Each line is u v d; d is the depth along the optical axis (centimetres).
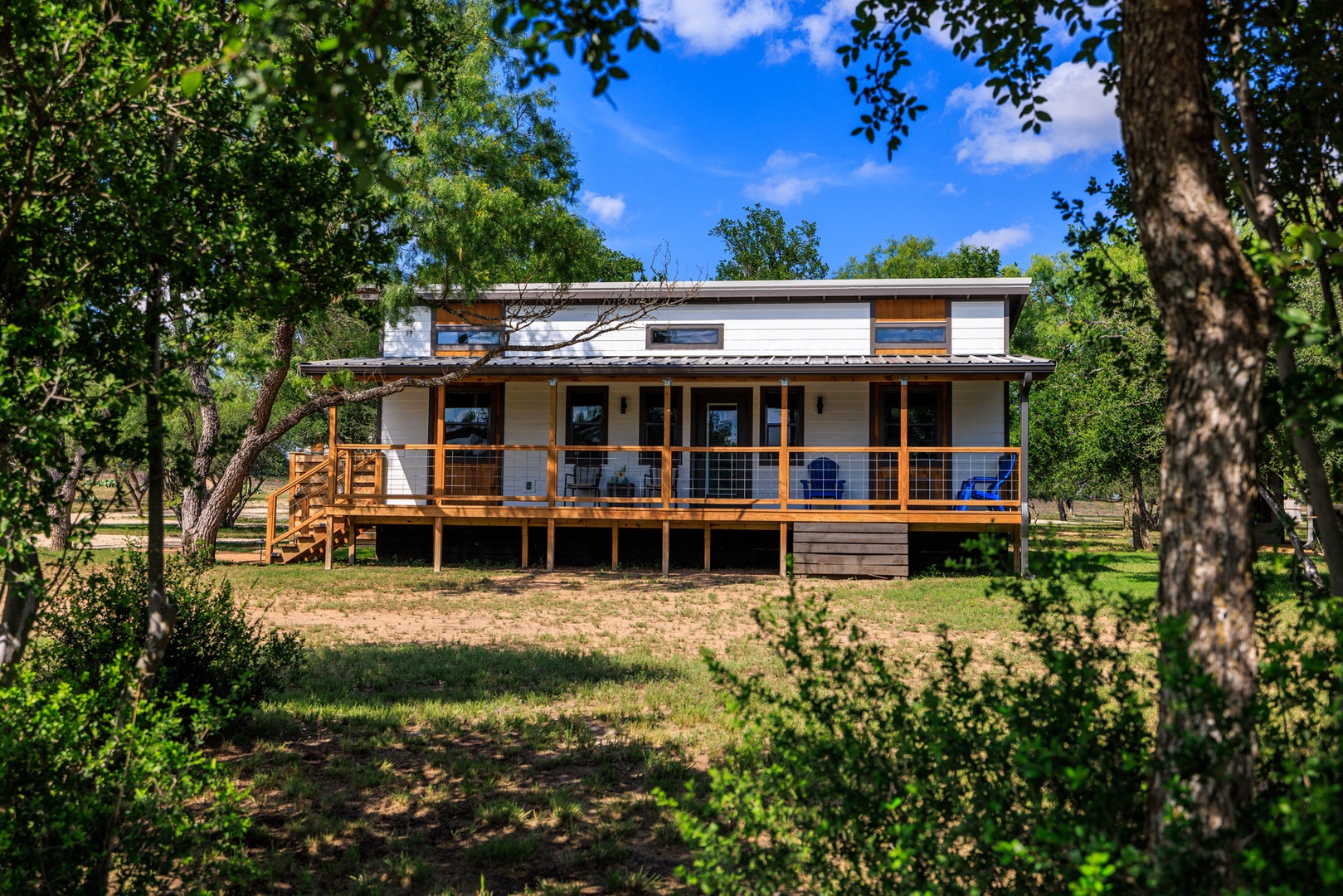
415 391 1989
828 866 323
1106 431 1869
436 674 888
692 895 435
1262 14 379
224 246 441
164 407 423
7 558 357
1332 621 284
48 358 386
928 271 4531
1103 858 217
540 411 1961
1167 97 279
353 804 558
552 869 472
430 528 1959
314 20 273
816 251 4681
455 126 1625
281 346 1869
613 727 714
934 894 279
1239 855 223
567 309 1967
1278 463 512
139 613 615
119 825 357
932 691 339
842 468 1872
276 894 439
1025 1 473
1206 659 257
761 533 1884
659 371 1686
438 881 454
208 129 450
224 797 377
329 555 1761
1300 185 423
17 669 397
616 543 1808
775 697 372
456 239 1611
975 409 1844
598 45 304
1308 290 1164
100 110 398
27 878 318
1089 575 334
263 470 3594
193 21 403
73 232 430
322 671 880
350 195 506
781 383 1800
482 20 1638
